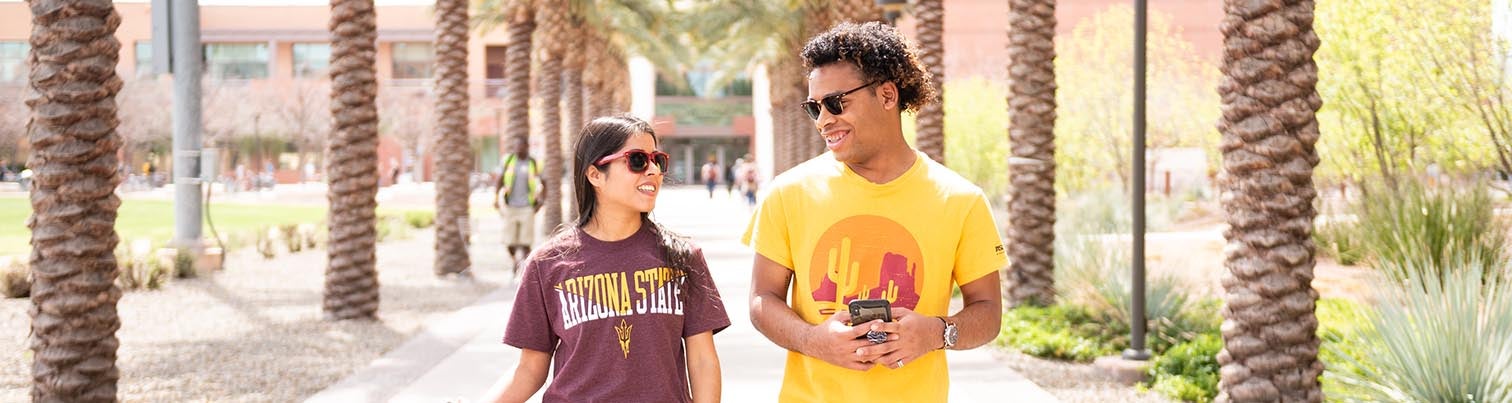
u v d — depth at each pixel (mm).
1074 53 24438
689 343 3170
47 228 5996
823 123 2955
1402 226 10422
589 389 3047
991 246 3072
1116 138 23406
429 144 55562
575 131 27656
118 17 6172
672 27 36781
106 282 6156
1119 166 23406
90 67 6004
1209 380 7223
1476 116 12023
